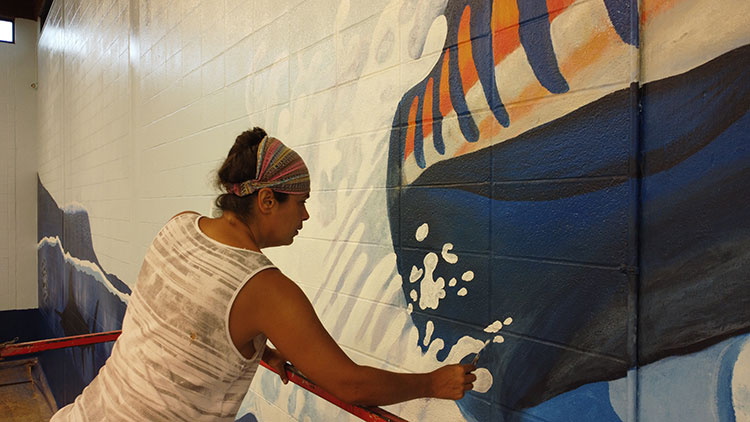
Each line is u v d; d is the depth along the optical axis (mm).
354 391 1051
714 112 1013
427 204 1677
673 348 1080
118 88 5035
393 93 1800
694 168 1045
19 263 9922
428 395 1153
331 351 1055
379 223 1881
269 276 1077
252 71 2684
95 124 5996
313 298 2256
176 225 1217
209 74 3141
